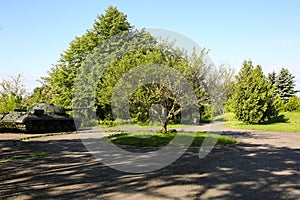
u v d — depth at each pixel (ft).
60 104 86.43
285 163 25.55
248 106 78.64
